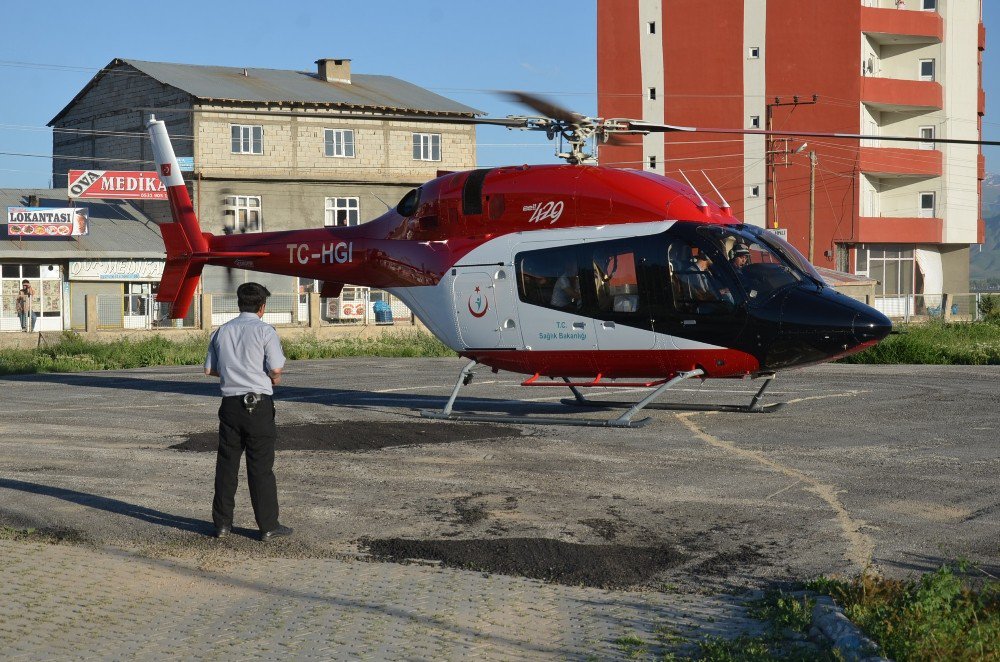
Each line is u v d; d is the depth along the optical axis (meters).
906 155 51.72
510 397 16.61
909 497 8.73
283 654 5.26
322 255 15.37
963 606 5.56
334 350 32.47
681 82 52.22
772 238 12.88
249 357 7.60
